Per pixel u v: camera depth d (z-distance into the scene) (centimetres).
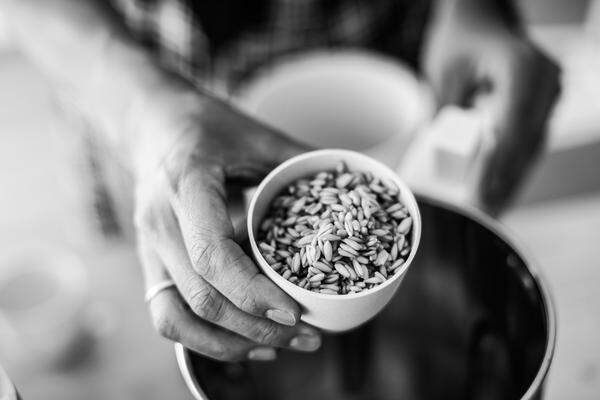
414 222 33
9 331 72
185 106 42
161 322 35
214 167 37
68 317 70
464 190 46
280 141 39
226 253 32
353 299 30
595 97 76
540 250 61
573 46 84
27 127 100
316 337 34
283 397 39
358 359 39
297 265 33
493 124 49
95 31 50
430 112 53
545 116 51
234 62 66
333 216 34
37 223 87
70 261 76
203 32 62
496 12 54
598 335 54
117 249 83
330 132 58
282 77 55
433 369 39
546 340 31
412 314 39
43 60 54
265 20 63
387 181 35
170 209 36
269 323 33
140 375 70
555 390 52
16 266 75
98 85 47
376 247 33
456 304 37
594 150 71
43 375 71
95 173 72
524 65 50
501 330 35
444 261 36
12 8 53
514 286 34
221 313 33
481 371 37
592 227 63
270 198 35
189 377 31
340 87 56
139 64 47
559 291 58
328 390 40
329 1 63
